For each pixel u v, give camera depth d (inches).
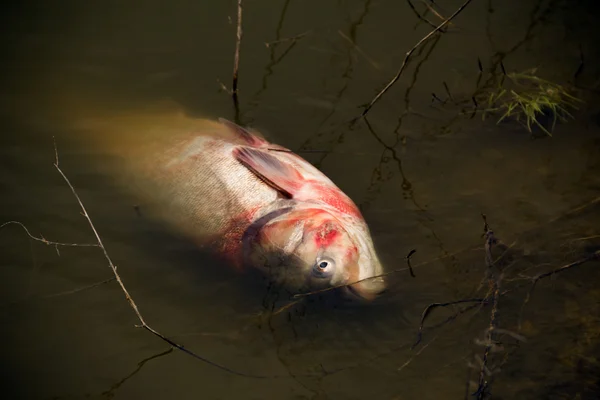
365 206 206.2
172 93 242.7
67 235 200.4
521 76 247.3
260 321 181.5
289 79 248.7
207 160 207.5
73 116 233.0
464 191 211.0
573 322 174.9
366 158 222.1
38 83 244.7
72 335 177.9
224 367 170.7
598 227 198.1
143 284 190.4
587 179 213.5
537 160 220.5
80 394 165.3
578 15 273.7
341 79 249.0
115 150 222.4
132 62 253.9
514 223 200.7
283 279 187.8
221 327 180.4
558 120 232.7
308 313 182.5
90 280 190.9
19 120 231.8
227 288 190.2
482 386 156.4
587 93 241.4
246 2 277.4
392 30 267.1
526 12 275.0
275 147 215.3
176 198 205.8
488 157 221.8
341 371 169.2
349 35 264.7
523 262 189.2
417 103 240.5
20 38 260.7
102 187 213.8
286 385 166.6
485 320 176.4
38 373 169.3
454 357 169.5
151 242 201.2
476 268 188.5
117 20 269.6
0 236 199.2
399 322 178.1
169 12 273.6
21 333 177.5
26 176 215.3
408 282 185.8
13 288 187.5
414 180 214.5
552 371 165.2
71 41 260.8
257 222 192.7
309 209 189.9
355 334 177.0
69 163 219.6
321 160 221.0
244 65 253.6
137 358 173.2
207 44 261.4
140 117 231.0
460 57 256.8
